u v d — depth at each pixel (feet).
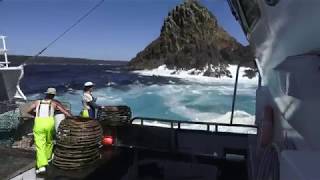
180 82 140.87
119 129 20.77
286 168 5.17
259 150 13.14
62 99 82.94
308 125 6.69
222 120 61.93
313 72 6.27
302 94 6.33
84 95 25.11
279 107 9.91
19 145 20.29
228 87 116.16
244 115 64.18
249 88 112.78
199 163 16.61
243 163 17.92
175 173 15.30
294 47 7.60
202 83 134.92
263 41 9.66
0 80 44.83
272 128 11.95
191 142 19.70
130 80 150.71
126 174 16.25
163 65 248.11
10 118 25.63
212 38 248.93
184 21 260.62
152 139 20.24
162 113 71.00
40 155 16.57
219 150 19.16
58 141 16.93
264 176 8.37
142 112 72.23
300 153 5.39
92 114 25.04
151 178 15.24
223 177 16.37
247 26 10.56
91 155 17.29
